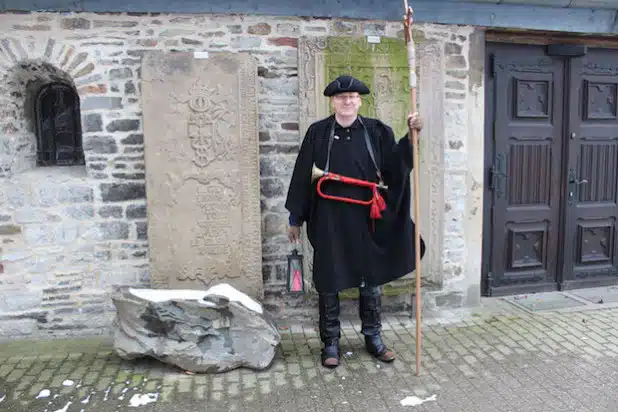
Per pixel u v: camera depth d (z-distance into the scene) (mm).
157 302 2957
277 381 2863
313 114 3500
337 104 2822
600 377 2877
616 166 4414
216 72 3346
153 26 3359
